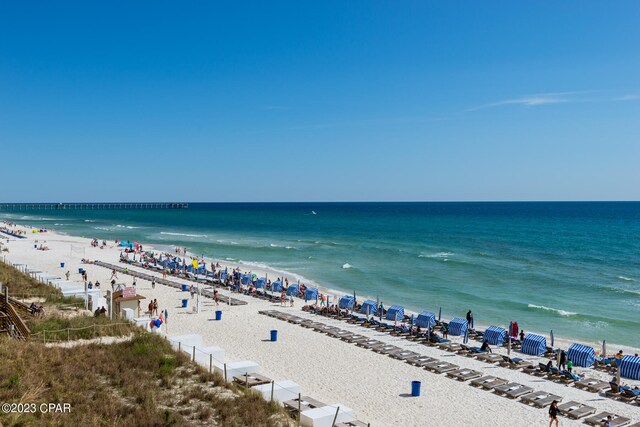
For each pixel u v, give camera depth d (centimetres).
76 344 2166
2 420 1316
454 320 3372
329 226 14500
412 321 3384
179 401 1653
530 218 18162
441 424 1962
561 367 2656
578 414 2020
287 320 3538
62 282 3734
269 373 2473
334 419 1752
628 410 2109
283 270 6069
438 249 8381
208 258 7094
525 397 2191
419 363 2633
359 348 2930
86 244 8388
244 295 4497
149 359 1978
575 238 10444
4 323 2384
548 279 5575
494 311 4112
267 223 16050
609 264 6762
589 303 4450
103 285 4750
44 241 8612
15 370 1667
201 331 3238
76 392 1599
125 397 1633
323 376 2459
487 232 12062
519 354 2930
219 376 1908
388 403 2152
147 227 13838
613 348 3153
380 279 5494
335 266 6397
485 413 2067
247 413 1616
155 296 4322
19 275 3862
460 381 2425
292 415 1827
